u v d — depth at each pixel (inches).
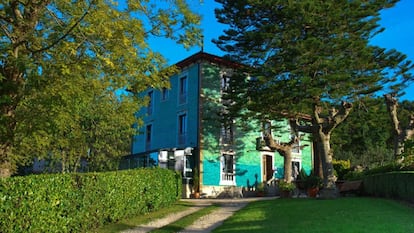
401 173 533.6
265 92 735.7
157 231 422.3
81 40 358.3
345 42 677.9
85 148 732.0
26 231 291.6
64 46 340.5
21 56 329.1
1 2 333.4
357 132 1612.9
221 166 1034.1
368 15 721.0
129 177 515.2
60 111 363.9
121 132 882.8
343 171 1098.1
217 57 1052.5
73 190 368.5
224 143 1053.8
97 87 381.7
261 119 871.1
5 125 348.2
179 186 770.2
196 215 545.6
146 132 1240.2
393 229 315.0
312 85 683.4
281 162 1173.1
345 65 685.3
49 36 376.5
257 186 1066.1
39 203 308.8
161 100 1189.1
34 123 359.6
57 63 345.4
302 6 669.3
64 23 379.2
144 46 387.2
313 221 398.9
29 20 366.3
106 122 742.5
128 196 507.2
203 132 1013.8
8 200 274.4
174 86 1135.6
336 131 1094.4
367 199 582.6
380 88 732.7
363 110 857.5
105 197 440.8
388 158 1456.7
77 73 360.8
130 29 369.7
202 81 1036.5
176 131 1093.8
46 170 924.6
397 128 792.3
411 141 563.2
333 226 353.1
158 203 613.3
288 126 1192.2
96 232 407.5
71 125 471.2
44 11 388.5
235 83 823.7
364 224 350.9
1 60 336.8
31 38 358.9
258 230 374.3
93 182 412.2
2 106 351.9
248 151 1097.4
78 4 349.7
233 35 803.4
